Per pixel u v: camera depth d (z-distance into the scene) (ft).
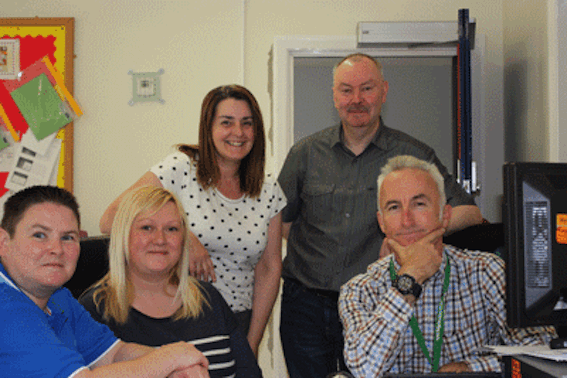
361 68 7.07
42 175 10.05
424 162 5.03
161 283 5.08
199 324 5.05
